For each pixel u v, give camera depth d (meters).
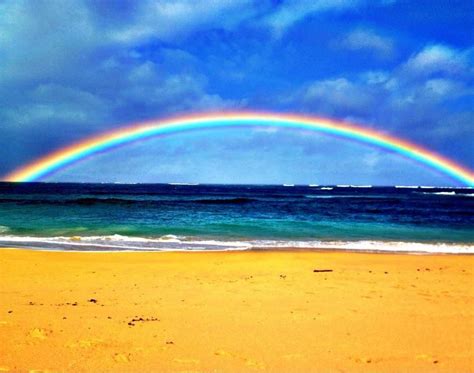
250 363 4.86
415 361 4.96
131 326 6.20
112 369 4.63
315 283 9.93
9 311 6.96
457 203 62.75
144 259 13.92
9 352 5.07
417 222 31.50
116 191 115.62
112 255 14.63
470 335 5.93
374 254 15.70
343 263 13.38
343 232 24.27
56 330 5.93
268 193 117.12
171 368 4.68
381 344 5.52
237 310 7.23
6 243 17.94
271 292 8.83
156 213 37.19
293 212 41.00
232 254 15.29
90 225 25.75
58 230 22.91
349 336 5.84
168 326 6.23
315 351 5.25
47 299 7.99
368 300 8.12
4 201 51.75
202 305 7.59
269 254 15.35
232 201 61.66
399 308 7.48
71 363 4.78
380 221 31.98
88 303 7.70
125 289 9.09
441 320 6.68
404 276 11.09
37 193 91.38
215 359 4.96
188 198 72.69
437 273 11.65
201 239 20.47
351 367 4.77
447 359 5.04
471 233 24.42
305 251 16.69
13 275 10.60
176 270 11.88
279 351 5.24
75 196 75.69
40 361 4.82
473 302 8.02
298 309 7.33
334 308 7.43
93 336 5.70
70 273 11.11
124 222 28.22
